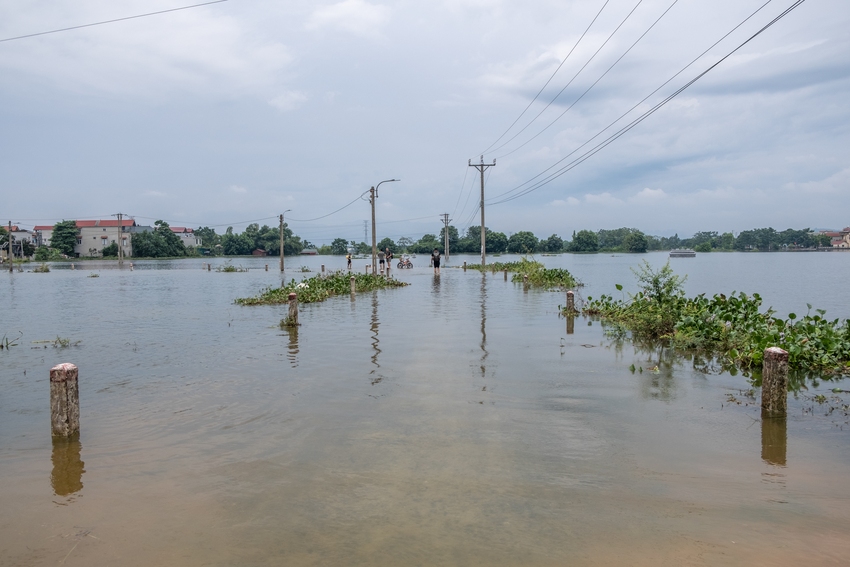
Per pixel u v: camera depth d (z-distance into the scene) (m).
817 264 72.81
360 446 6.27
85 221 112.69
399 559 4.02
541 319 16.72
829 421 7.11
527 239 130.38
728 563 3.96
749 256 118.50
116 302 24.33
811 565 3.94
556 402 7.93
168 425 7.13
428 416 7.31
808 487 5.22
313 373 9.81
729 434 6.63
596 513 4.71
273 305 21.91
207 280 41.06
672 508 4.80
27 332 15.57
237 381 9.36
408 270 50.97
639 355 11.27
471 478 5.40
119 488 5.32
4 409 8.07
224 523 4.61
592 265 65.19
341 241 144.12
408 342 12.80
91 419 7.46
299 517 4.68
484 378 9.34
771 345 10.14
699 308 13.63
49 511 4.88
